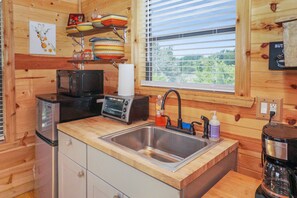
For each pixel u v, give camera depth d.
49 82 2.43
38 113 2.00
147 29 2.04
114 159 1.23
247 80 1.34
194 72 1.72
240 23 1.35
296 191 0.78
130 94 1.90
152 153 1.65
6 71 2.12
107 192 1.29
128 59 2.09
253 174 1.35
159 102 1.80
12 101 2.17
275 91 1.24
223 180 1.17
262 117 1.30
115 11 2.21
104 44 1.89
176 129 1.58
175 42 1.83
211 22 1.58
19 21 2.17
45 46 2.37
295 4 1.15
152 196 1.04
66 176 1.68
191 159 1.12
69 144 1.61
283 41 1.11
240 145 1.40
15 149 2.22
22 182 2.29
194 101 1.62
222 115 1.48
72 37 2.58
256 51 1.30
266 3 1.24
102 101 2.08
